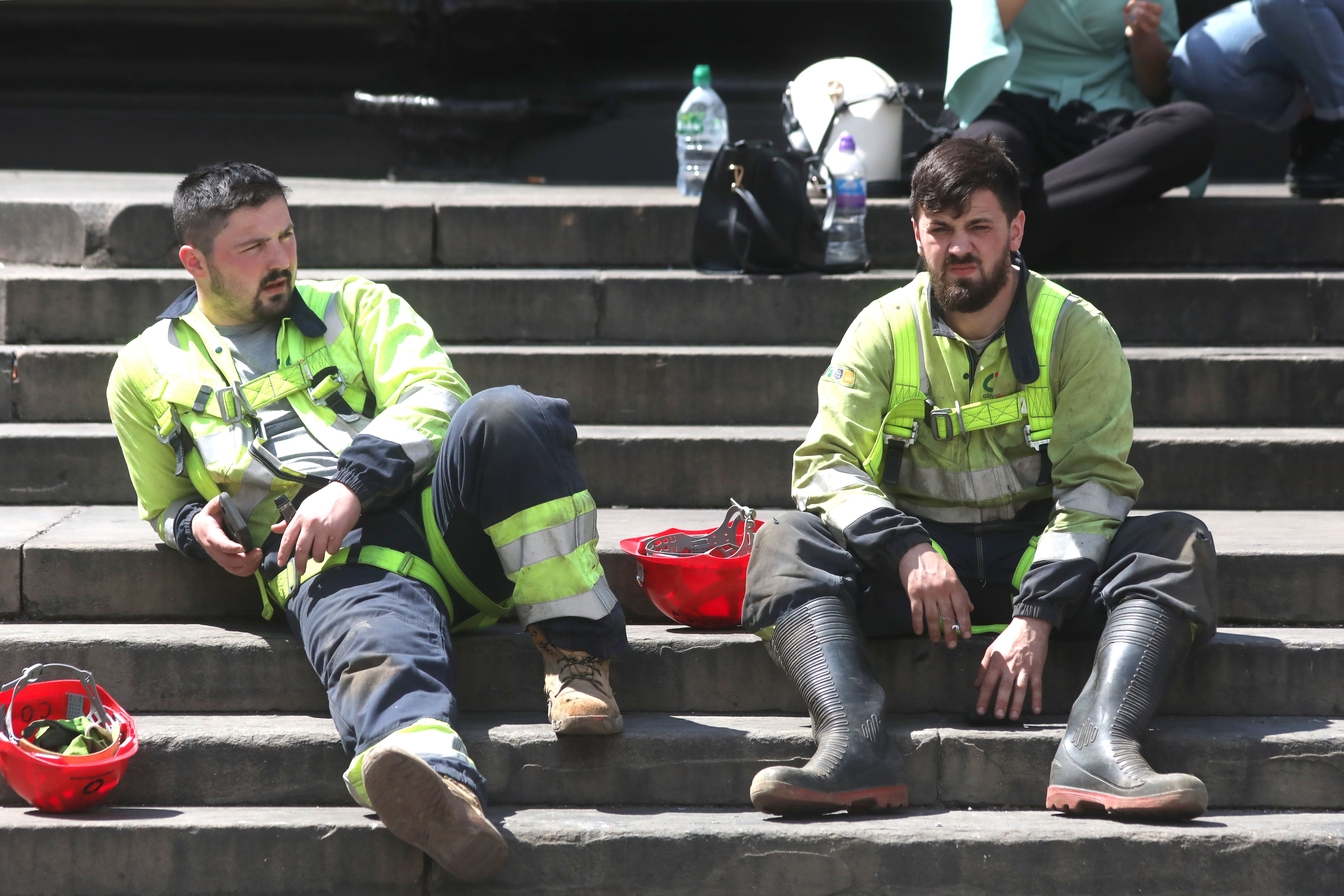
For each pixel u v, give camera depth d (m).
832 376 6.14
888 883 5.27
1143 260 9.77
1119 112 9.87
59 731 5.48
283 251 6.08
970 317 5.90
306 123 14.64
